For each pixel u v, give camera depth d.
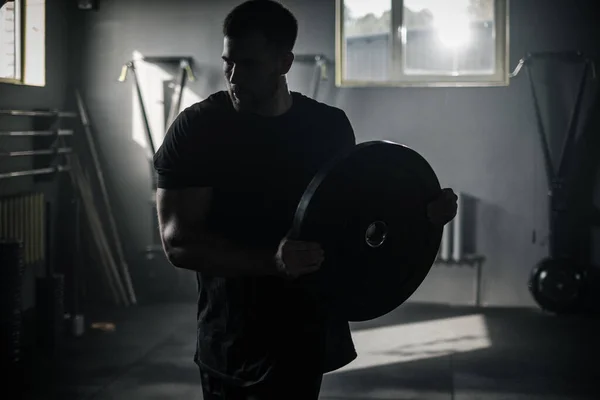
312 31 6.07
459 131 6.02
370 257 1.85
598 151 5.84
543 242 5.97
